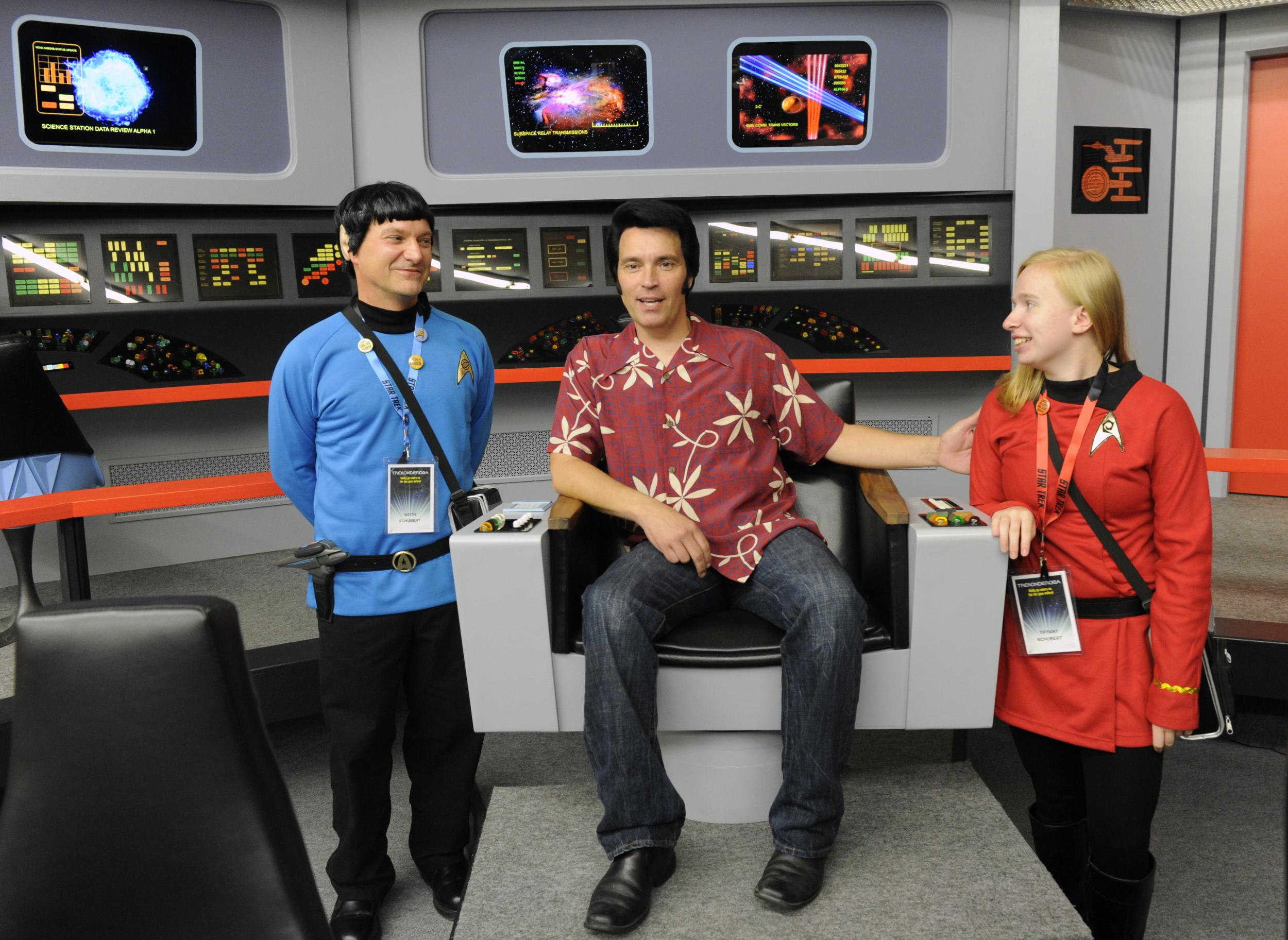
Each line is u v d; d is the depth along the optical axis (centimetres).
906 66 341
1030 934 142
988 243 353
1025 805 226
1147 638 149
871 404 380
